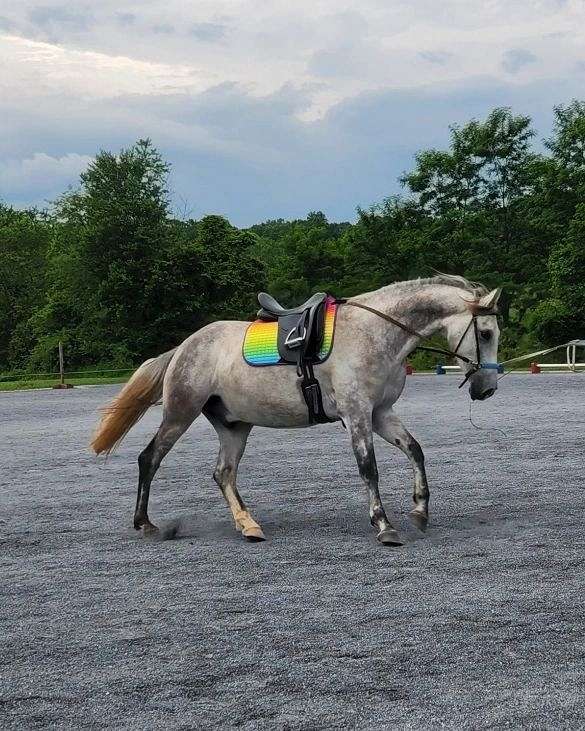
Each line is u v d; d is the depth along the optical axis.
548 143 51.41
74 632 5.22
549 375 32.84
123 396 8.33
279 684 4.29
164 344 52.44
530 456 11.92
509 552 6.80
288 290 64.94
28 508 9.52
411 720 3.86
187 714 4.00
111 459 13.42
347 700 4.08
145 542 7.74
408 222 56.44
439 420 17.05
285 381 7.68
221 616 5.41
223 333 8.20
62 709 4.11
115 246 53.25
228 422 8.21
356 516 8.47
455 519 8.12
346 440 14.66
